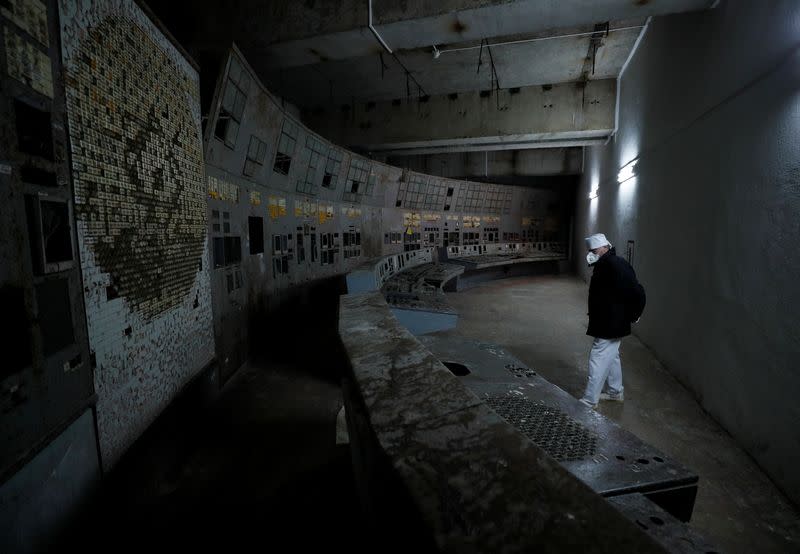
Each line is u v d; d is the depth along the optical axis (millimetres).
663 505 1104
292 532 1648
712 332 3107
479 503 543
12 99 1242
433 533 483
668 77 4277
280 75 7129
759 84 2535
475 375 1867
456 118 8023
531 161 12148
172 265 2430
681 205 3842
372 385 1013
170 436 2299
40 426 1323
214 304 3178
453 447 697
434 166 12711
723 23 3041
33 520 1273
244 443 2555
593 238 3096
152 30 2197
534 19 3730
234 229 3643
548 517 512
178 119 2541
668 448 2646
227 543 1626
